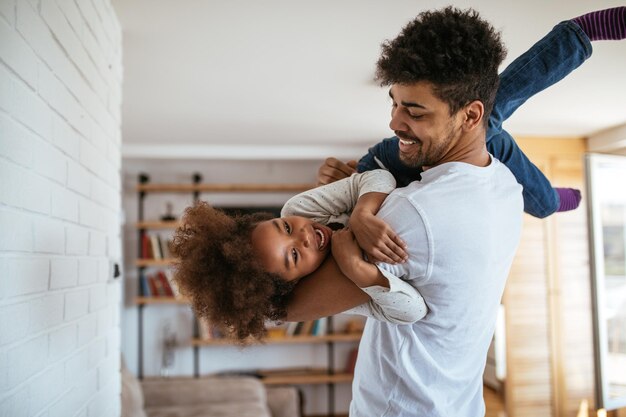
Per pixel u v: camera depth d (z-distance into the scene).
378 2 2.10
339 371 5.50
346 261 1.05
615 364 3.98
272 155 4.77
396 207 1.05
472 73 1.02
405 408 1.20
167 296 5.21
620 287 3.96
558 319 4.31
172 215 5.45
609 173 3.79
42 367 1.35
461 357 1.20
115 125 2.23
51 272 1.42
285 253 1.13
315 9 2.15
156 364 5.33
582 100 3.35
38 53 1.33
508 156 1.47
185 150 4.74
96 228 1.89
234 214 1.25
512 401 4.22
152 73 2.87
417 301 1.05
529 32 2.35
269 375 5.34
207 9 2.15
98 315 1.91
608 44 2.43
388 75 1.06
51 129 1.42
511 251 1.19
